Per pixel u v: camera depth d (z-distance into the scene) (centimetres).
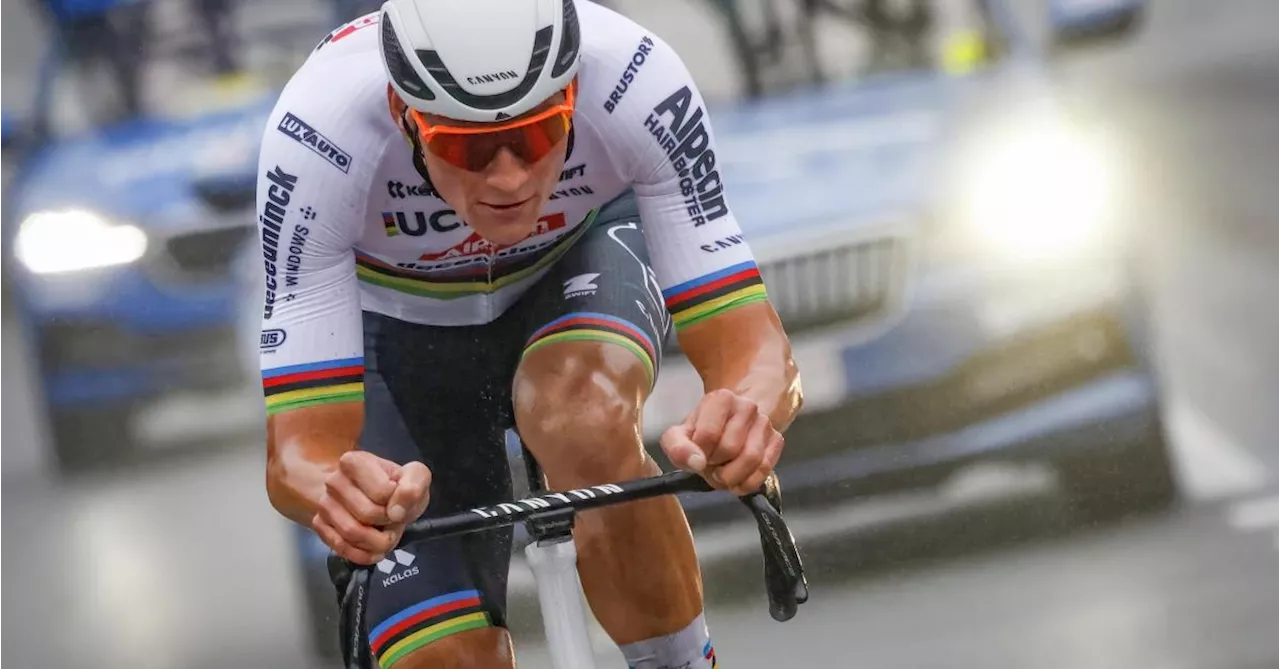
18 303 2180
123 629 1667
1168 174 3281
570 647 812
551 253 1010
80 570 1866
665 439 775
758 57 1761
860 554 1495
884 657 1347
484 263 988
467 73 799
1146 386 1516
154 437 2194
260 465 2130
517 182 817
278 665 1499
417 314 1016
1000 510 1528
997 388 1494
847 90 1725
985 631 1370
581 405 921
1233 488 1583
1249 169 3200
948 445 1485
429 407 1016
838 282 1509
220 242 2148
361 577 782
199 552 1862
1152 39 5391
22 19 3884
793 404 883
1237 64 4603
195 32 2330
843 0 1791
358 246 964
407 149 904
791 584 823
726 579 1476
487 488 1009
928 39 1764
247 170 2148
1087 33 1852
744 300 917
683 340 932
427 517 992
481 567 946
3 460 2397
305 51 2298
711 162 929
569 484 918
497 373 1025
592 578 938
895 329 1497
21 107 3269
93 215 2167
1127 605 1390
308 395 900
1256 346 2072
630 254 1005
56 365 2158
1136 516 1509
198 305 2141
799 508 1496
